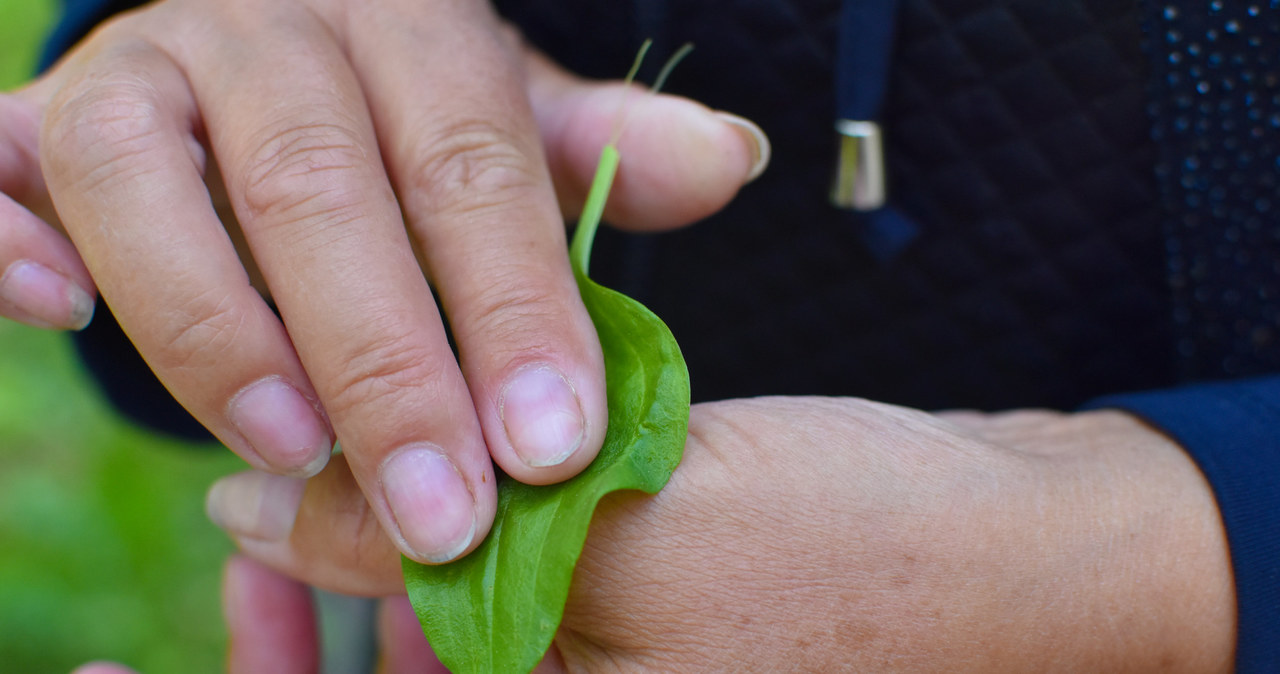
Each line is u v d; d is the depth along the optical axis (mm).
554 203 326
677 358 308
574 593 306
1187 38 354
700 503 305
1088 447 324
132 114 312
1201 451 316
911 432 317
